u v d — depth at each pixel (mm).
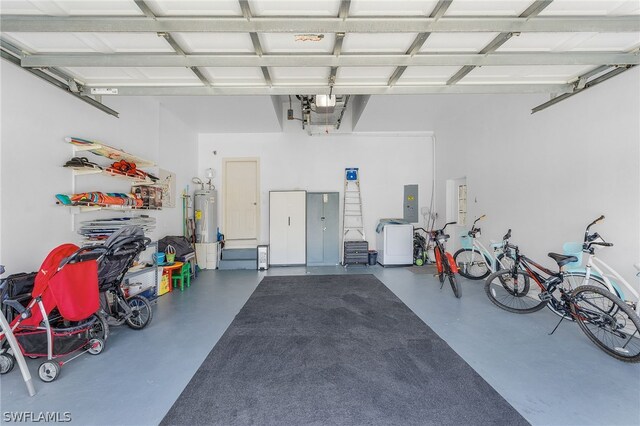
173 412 1900
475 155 5570
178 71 3043
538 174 4094
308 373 2346
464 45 2648
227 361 2541
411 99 5133
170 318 3572
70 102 3287
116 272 2904
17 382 2244
